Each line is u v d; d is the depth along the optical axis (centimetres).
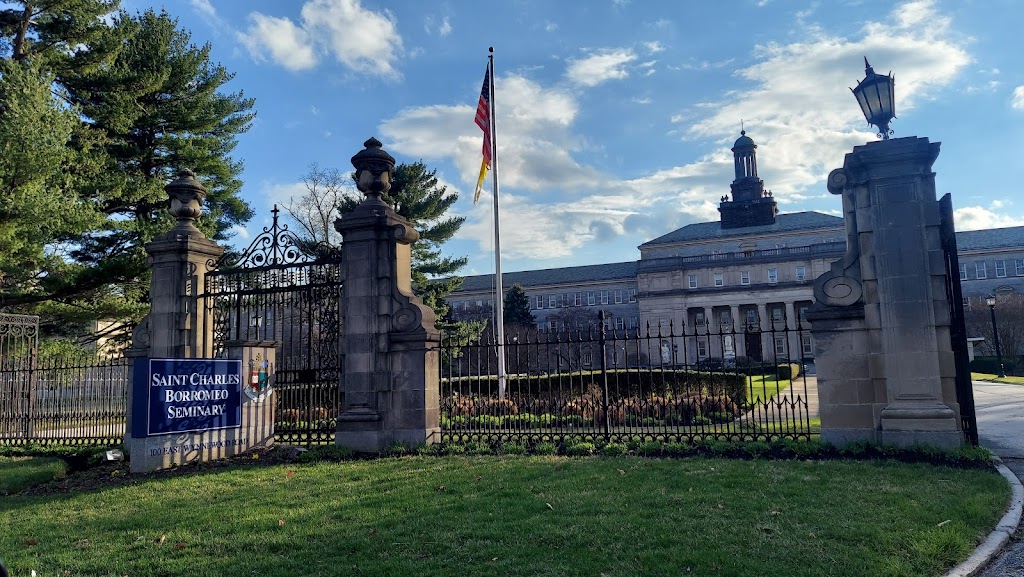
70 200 1970
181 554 534
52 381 1454
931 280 885
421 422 1070
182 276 1223
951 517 571
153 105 2720
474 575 456
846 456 870
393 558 498
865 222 926
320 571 477
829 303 935
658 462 869
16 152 1783
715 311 7450
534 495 688
